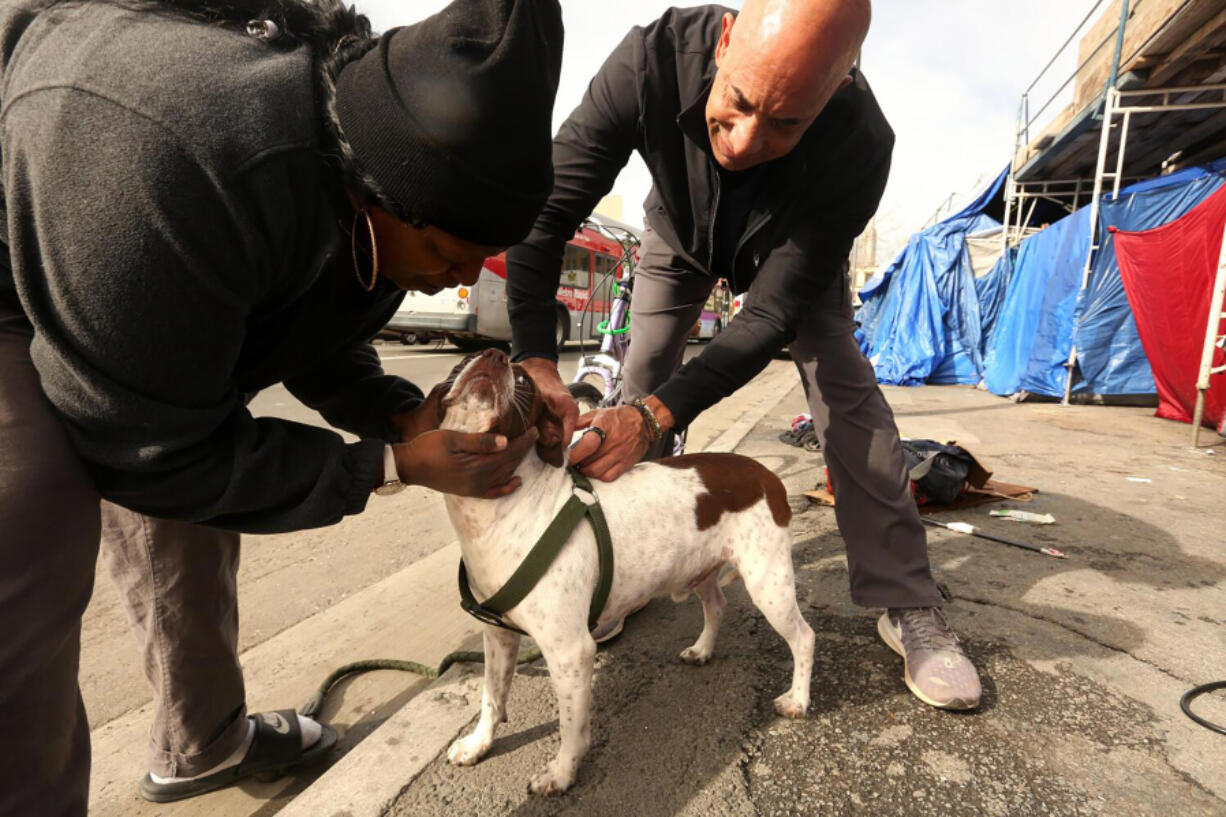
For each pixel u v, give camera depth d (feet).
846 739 6.36
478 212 3.37
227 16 3.34
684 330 9.25
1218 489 14.47
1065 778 5.82
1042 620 8.53
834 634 8.30
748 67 5.43
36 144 2.72
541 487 5.72
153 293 2.85
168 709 5.69
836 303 7.75
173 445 3.23
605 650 8.06
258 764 6.23
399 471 4.31
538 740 6.44
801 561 10.53
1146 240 22.72
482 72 3.07
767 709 6.84
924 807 5.51
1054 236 28.19
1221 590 9.43
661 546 6.40
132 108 2.73
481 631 8.89
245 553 11.52
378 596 9.81
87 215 2.72
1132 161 32.89
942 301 35.60
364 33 3.74
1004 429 21.44
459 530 5.70
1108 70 25.70
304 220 3.33
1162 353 22.74
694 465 7.06
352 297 4.17
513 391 5.23
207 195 2.85
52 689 3.03
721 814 5.45
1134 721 6.58
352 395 5.61
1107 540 11.34
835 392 7.69
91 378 2.95
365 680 7.90
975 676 6.85
